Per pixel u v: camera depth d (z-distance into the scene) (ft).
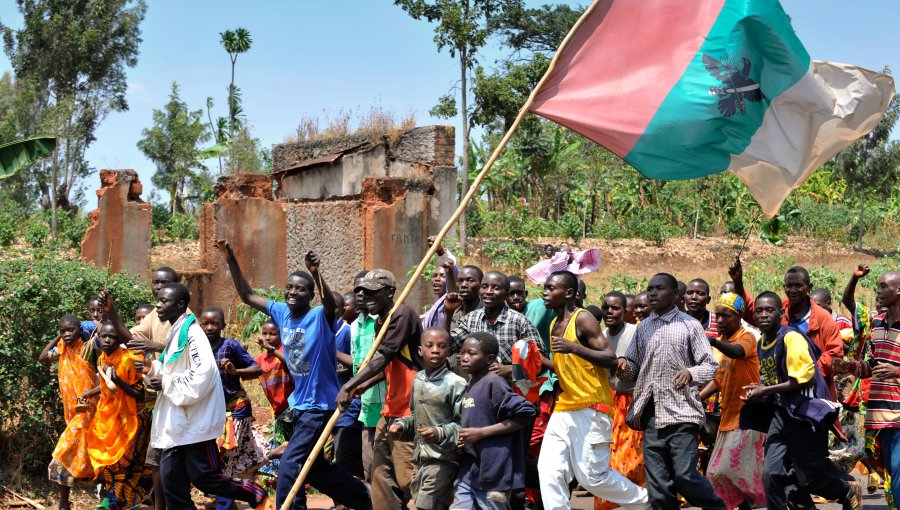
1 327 26.45
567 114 22.02
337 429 24.68
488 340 19.93
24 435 26.66
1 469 26.32
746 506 23.71
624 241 119.75
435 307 25.39
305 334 22.22
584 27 22.20
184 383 20.67
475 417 19.67
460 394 20.07
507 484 19.51
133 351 22.54
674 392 21.16
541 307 25.62
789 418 22.04
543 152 119.34
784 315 26.43
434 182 60.34
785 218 112.27
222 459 24.58
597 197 136.87
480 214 120.67
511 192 134.82
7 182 138.31
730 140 22.30
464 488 19.67
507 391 19.60
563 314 22.44
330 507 26.30
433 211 60.29
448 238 60.70
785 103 22.47
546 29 118.62
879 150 121.80
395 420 20.61
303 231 65.51
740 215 128.57
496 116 97.45
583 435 20.90
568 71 22.17
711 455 24.18
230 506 23.95
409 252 58.85
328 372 22.29
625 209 133.08
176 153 159.53
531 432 23.67
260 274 59.72
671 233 129.18
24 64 128.57
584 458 20.84
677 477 20.99
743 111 22.16
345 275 60.70
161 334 24.59
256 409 35.32
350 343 25.25
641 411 21.68
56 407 27.40
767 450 22.34
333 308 22.21
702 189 133.80
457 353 23.24
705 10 22.22
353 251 59.88
